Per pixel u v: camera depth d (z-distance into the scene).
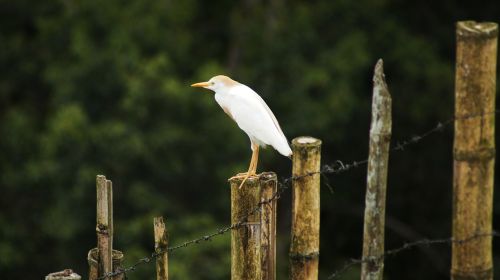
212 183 18.22
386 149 6.87
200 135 17.97
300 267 7.52
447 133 20.23
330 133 19.44
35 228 19.00
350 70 18.92
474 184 6.92
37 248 19.00
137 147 17.22
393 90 20.09
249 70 19.50
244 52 19.88
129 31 18.56
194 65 19.70
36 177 17.62
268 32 19.84
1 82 20.22
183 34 19.50
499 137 20.30
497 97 19.89
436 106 19.89
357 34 19.23
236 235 7.69
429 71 19.62
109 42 18.39
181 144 17.84
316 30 19.91
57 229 17.55
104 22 18.72
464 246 7.03
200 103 17.77
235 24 20.20
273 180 7.63
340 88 18.88
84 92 18.22
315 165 7.35
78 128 17.27
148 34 18.72
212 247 16.86
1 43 20.02
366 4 19.92
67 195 17.62
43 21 19.45
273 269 7.81
